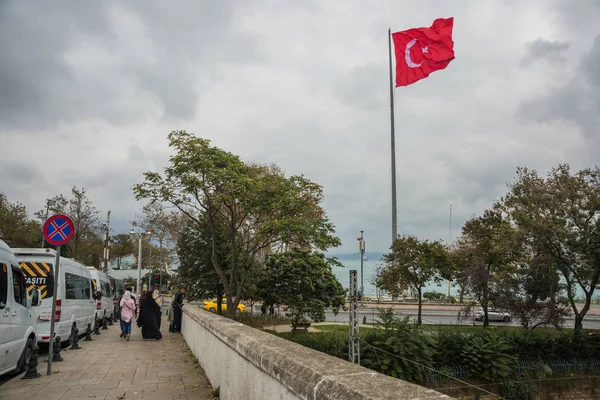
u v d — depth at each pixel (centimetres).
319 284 2128
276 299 2161
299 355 411
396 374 1476
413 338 1581
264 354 450
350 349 1345
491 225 2675
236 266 2344
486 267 2600
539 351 1902
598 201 1956
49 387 884
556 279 2150
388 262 2864
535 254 2125
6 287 905
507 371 1688
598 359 1941
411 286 2866
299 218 2062
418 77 2580
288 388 372
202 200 2109
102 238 5762
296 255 2180
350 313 1359
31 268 1409
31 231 4072
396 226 3186
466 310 2566
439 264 2664
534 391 1691
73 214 4434
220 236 2450
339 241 2081
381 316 1711
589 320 3644
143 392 832
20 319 971
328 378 314
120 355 1341
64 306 1488
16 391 849
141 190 2044
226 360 693
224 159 1958
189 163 1981
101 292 2362
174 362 1196
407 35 2577
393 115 3284
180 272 2606
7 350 895
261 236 2217
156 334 1803
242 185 1891
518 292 2202
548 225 2008
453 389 1558
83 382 930
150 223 4219
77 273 1698
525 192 2128
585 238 1994
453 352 1672
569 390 1758
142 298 1819
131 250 8175
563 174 2083
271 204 2034
